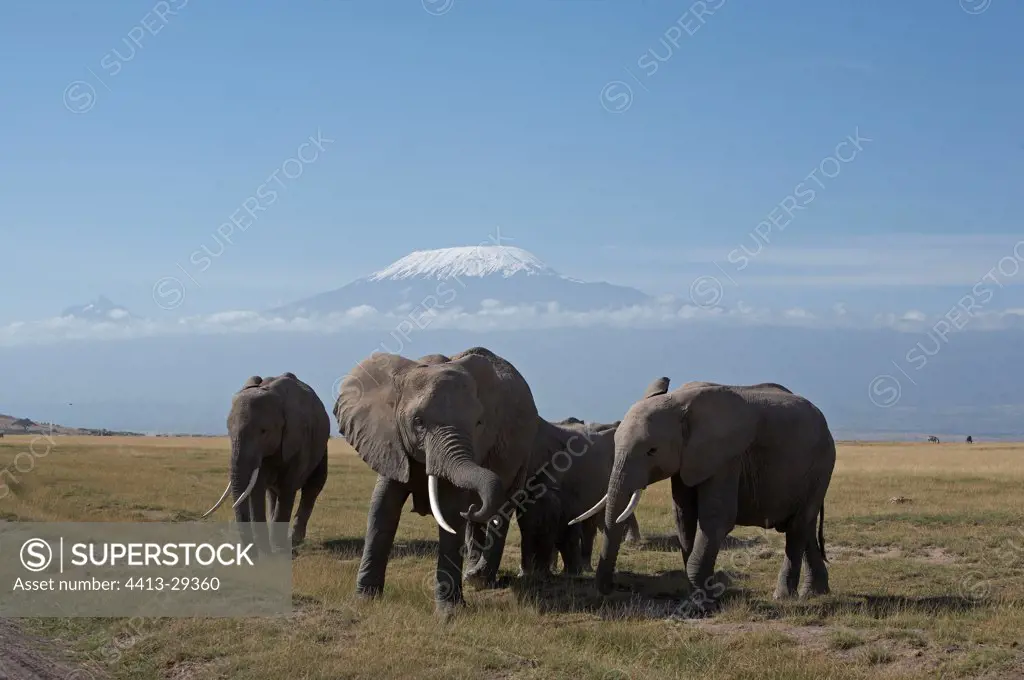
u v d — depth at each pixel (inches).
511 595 795.4
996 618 691.4
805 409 824.9
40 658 573.3
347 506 1486.2
